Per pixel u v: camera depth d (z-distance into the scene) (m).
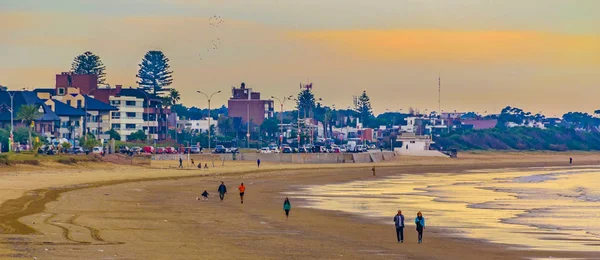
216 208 184.38
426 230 147.75
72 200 187.38
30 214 149.50
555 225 159.50
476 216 176.88
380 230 146.62
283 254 110.25
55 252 101.75
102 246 109.62
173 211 172.12
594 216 179.50
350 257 109.69
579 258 114.94
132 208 175.00
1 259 94.44
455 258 113.06
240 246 117.19
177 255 105.00
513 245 128.25
